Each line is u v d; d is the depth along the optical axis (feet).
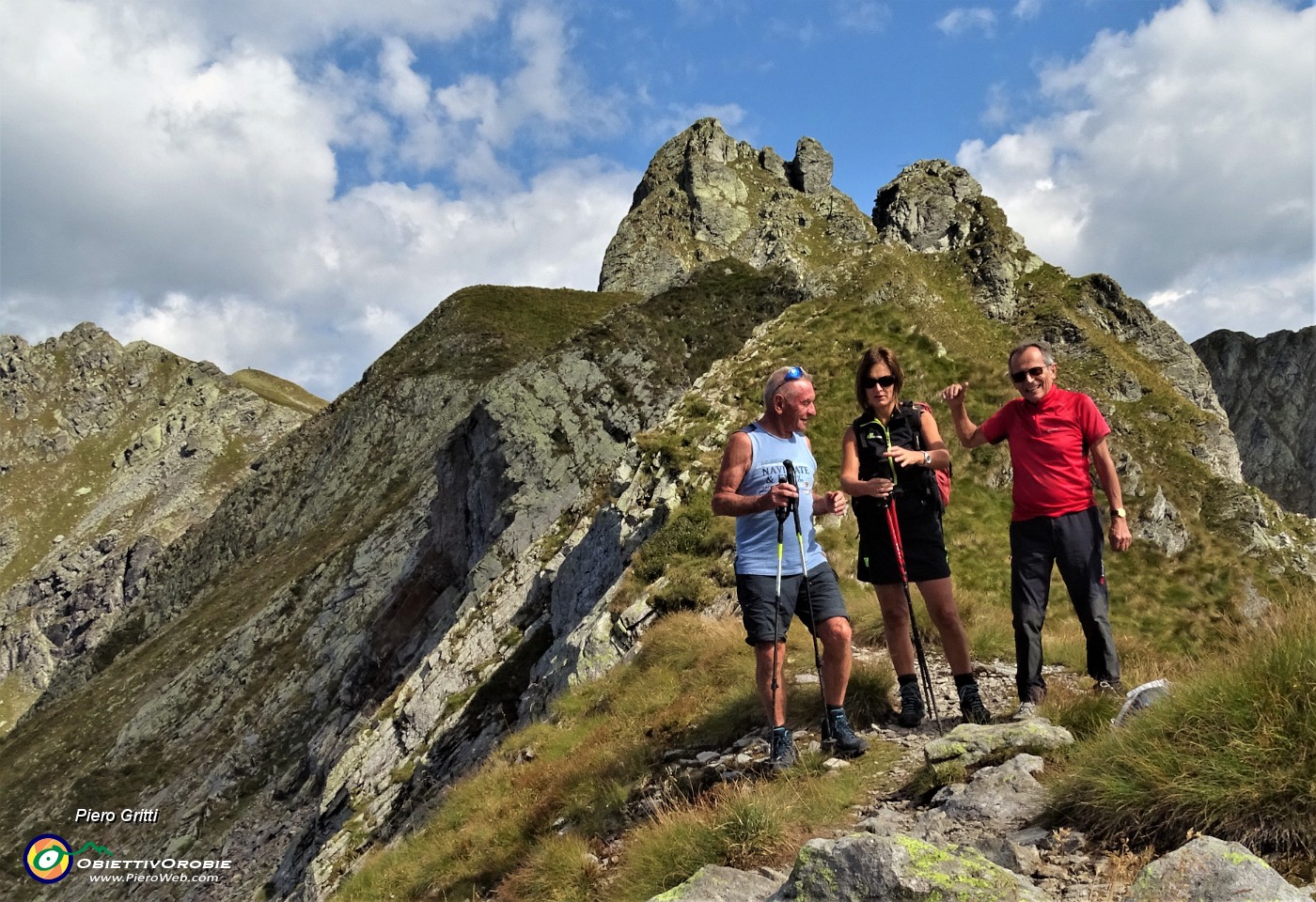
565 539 92.12
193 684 235.81
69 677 332.39
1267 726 13.80
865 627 36.58
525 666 75.51
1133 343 332.80
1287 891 10.57
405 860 39.86
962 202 414.21
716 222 599.98
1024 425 24.30
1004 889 11.96
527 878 24.90
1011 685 28.43
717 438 72.74
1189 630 62.90
